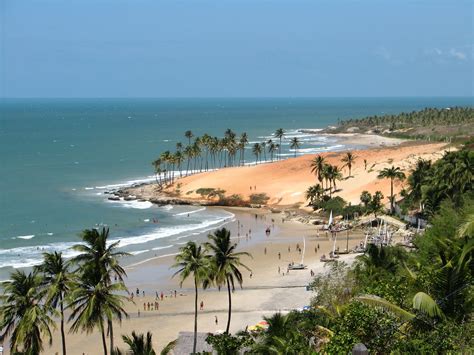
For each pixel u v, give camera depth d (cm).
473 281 2419
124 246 10269
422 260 3347
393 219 10988
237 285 8062
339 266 6169
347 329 2397
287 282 8106
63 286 4175
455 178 8031
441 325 2272
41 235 10894
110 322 4138
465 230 2667
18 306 4028
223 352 4319
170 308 7200
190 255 5422
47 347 6022
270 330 3912
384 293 2634
